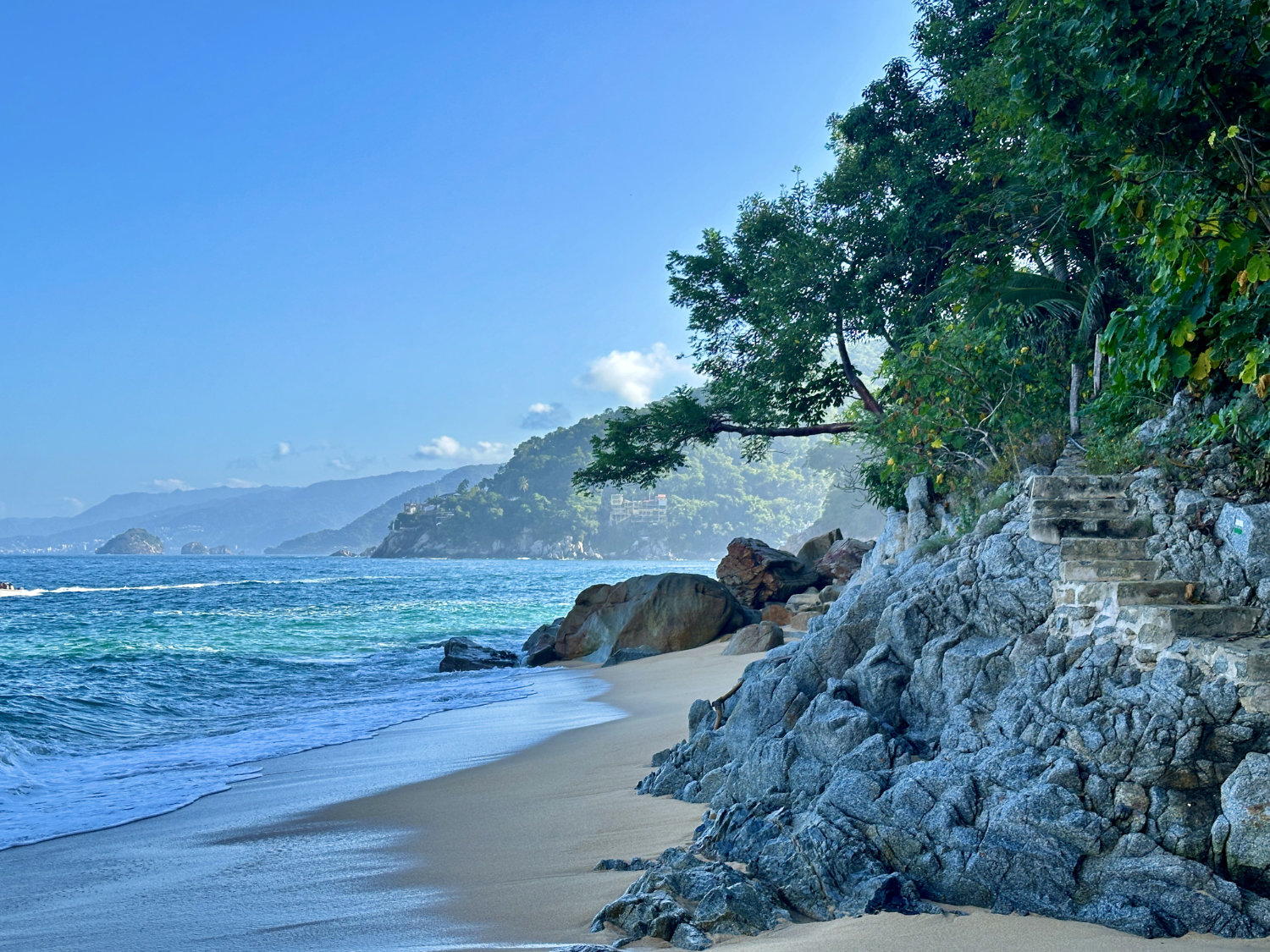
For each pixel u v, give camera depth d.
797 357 26.66
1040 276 15.58
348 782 10.95
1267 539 6.24
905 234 23.19
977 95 16.28
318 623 42.12
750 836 6.33
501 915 5.89
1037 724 5.90
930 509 13.06
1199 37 6.74
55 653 28.45
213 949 5.66
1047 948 4.58
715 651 22.52
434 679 22.95
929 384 12.53
